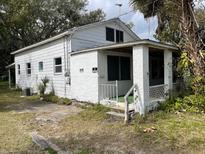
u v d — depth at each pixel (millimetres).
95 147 5078
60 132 6305
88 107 9453
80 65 10711
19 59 17688
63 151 4848
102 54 10023
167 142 5164
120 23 14797
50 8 29359
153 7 9141
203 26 9172
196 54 8070
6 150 4906
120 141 5422
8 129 6605
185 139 5266
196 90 8203
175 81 11023
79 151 4844
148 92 7941
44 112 9078
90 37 12516
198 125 6211
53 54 12906
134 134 5832
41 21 29438
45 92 13734
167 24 11453
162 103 8320
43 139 5680
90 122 7234
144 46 7863
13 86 21188
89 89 10203
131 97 9867
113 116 7695
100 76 9836
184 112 7676
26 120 7738
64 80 11977
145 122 6801
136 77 7957
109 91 10266
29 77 16078
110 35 14148
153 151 4746
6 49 27234
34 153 4734
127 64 11695
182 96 8750
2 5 19281
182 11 8078
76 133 6164
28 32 28297
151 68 13234
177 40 11469
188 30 8078
